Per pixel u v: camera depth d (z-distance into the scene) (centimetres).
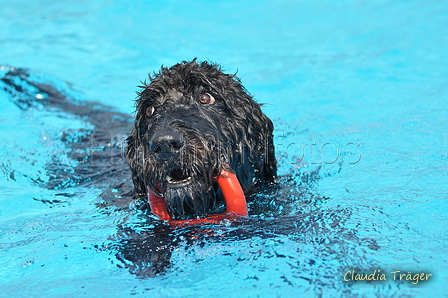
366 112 1330
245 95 858
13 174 1019
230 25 2689
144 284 553
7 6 3162
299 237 633
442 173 846
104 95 1755
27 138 1264
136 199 835
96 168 1046
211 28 2644
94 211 810
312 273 538
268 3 3070
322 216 702
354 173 903
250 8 3002
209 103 800
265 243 625
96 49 2323
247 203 793
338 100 1478
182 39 2466
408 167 898
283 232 656
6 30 2573
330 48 2141
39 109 1524
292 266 558
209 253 614
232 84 847
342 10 2811
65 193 918
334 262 556
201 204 716
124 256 632
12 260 643
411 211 693
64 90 1730
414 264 536
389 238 606
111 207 822
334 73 1764
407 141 1050
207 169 702
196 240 656
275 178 891
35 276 596
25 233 735
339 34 2345
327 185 855
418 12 2531
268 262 574
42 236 716
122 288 549
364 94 1499
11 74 1697
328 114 1353
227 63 2077
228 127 791
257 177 877
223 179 721
